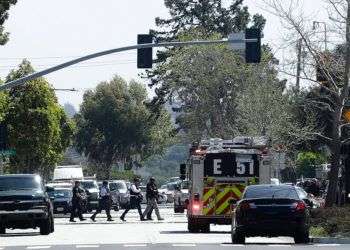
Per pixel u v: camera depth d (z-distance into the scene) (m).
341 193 94.62
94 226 103.62
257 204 67.38
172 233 86.12
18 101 189.12
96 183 153.62
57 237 80.25
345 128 108.19
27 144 188.62
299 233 67.81
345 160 88.62
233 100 186.25
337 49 97.50
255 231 67.12
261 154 86.38
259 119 159.75
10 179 84.56
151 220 117.88
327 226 74.62
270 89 162.25
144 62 88.50
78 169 178.75
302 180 151.88
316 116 134.75
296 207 67.44
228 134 182.88
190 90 191.25
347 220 74.88
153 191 116.81
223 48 189.00
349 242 69.94
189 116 191.25
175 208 144.25
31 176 85.19
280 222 66.94
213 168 86.44
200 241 72.81
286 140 153.12
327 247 63.38
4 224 82.25
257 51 87.12
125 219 125.56
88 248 64.75
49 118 190.25
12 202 82.25
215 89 188.38
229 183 86.31
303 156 165.12
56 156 198.75
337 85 98.62
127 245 67.62
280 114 155.62
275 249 61.50
